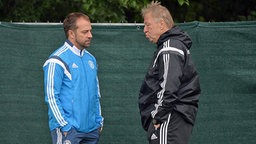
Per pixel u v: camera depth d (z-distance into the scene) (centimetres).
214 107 2631
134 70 2631
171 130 2012
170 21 2066
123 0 3241
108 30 2623
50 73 2173
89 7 3316
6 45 2595
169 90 1958
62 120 2167
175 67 1975
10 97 2608
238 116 2634
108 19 3381
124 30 2623
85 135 2247
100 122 2325
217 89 2628
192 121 2053
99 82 2631
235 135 2641
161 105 1972
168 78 1966
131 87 2633
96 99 2306
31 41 2608
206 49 2622
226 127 2634
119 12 3406
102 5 3353
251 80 2625
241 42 2620
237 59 2620
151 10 2073
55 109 2166
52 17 3747
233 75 2625
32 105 2620
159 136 2016
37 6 3719
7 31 2595
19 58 2605
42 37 2611
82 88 2223
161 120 1998
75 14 2231
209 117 2633
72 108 2198
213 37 2620
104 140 2641
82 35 2206
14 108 2614
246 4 4141
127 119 2638
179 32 2042
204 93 2627
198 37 2619
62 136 2198
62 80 2197
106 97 2633
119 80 2633
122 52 2628
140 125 2639
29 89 2616
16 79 2606
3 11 3694
